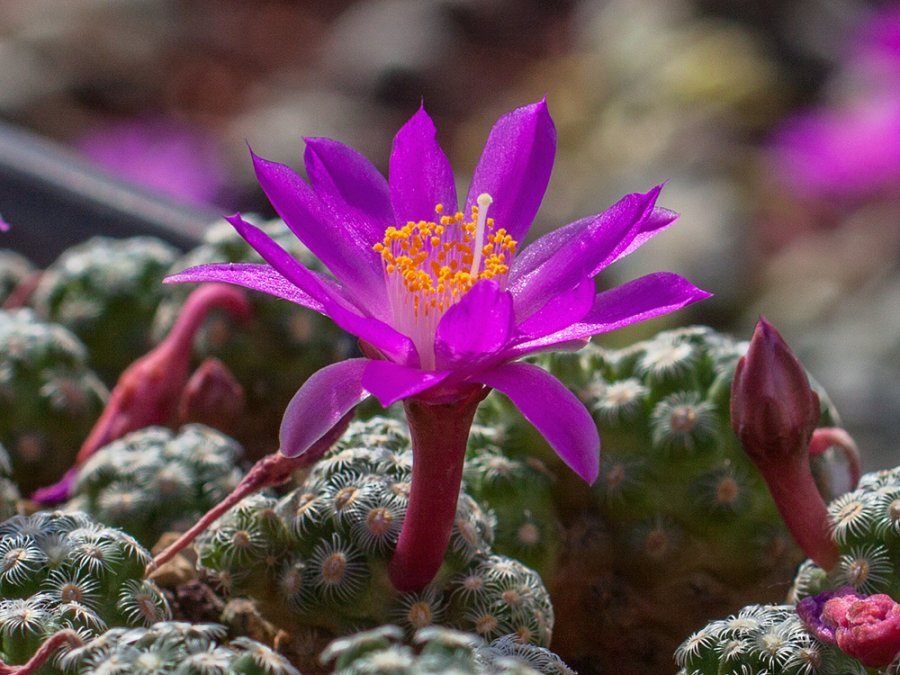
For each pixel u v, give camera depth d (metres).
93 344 0.27
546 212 0.58
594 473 0.19
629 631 0.23
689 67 0.62
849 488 0.23
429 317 0.20
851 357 0.48
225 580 0.22
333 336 0.25
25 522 0.21
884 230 0.53
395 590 0.21
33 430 0.25
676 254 0.52
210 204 0.62
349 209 0.21
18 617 0.20
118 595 0.21
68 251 0.30
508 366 0.20
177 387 0.24
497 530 0.23
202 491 0.23
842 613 0.20
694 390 0.23
